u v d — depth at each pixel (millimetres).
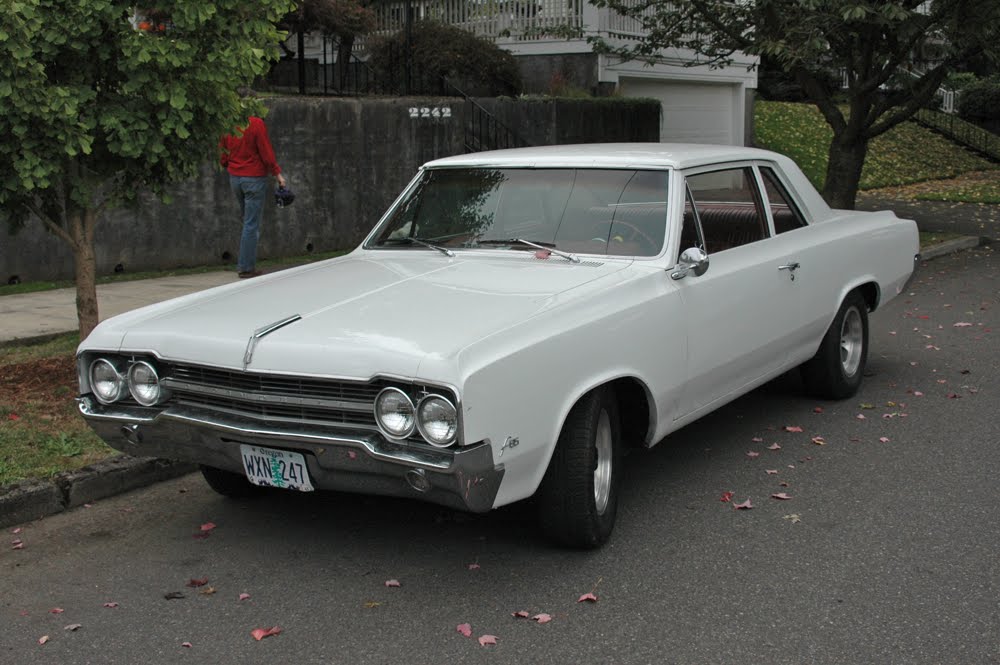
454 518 4977
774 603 4008
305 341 4059
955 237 15164
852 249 6660
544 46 19172
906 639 3699
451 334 3971
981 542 4562
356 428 3949
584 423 4320
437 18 19688
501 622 3895
